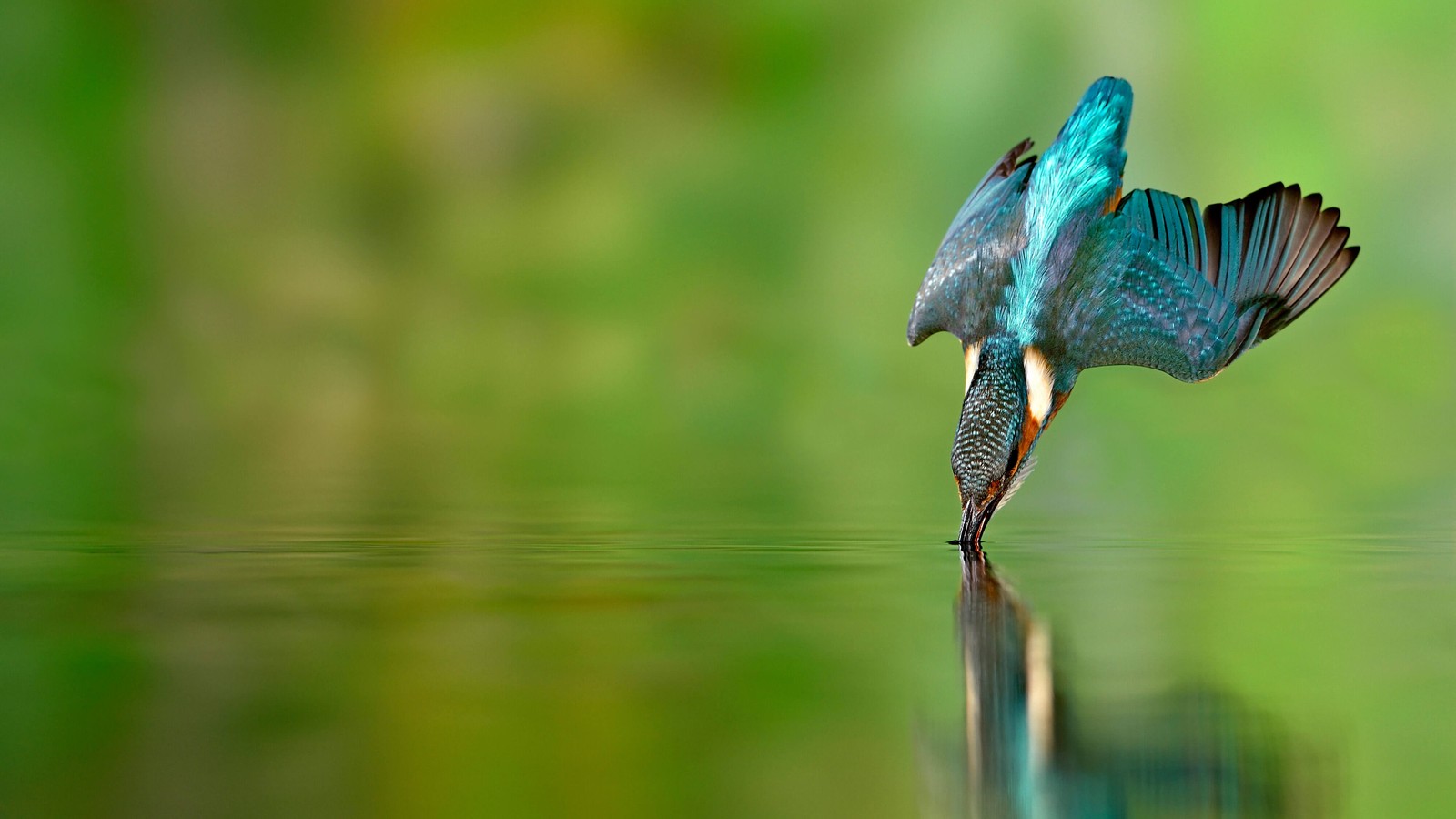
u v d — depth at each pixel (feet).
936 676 17.65
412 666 18.10
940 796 13.42
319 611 21.61
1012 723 15.60
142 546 28.35
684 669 17.92
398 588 23.63
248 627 20.25
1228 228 29.17
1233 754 14.66
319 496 38.14
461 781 13.66
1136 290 29.07
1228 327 28.91
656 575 25.17
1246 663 18.26
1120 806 13.21
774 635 19.86
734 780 13.80
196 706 16.20
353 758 14.43
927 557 27.40
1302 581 24.59
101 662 18.33
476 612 21.38
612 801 13.21
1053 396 29.50
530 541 29.27
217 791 13.34
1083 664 18.31
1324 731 15.37
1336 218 28.94
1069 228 29.32
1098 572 25.45
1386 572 25.43
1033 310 29.30
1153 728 15.47
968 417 27.84
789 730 15.37
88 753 14.55
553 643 19.31
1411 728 15.39
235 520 32.81
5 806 12.95
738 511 34.99
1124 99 30.17
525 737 15.03
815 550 28.14
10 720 15.71
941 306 30.30
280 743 14.83
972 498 27.53
